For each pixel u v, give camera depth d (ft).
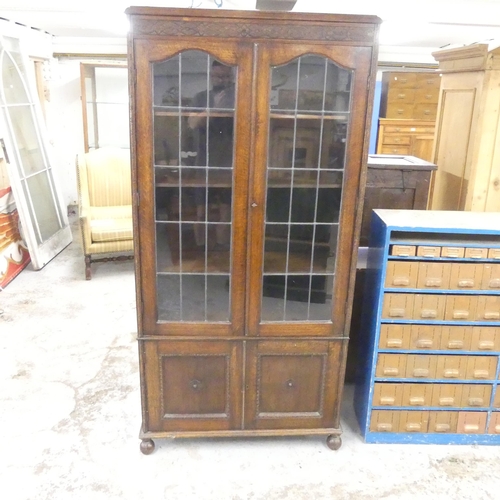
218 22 5.19
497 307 6.41
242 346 6.33
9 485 6.04
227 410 6.61
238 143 5.60
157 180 5.71
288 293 6.21
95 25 13.94
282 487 6.14
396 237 6.46
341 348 6.43
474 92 7.88
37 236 13.08
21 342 9.37
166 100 5.45
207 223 5.90
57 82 16.98
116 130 17.58
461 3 10.83
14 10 11.94
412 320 6.45
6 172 12.64
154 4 11.43
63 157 17.87
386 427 6.86
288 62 5.36
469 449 6.86
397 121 18.38
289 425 6.72
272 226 5.95
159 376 6.39
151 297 6.10
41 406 7.54
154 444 6.73
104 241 12.30
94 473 6.28
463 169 8.29
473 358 6.59
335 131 5.66
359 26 5.28
